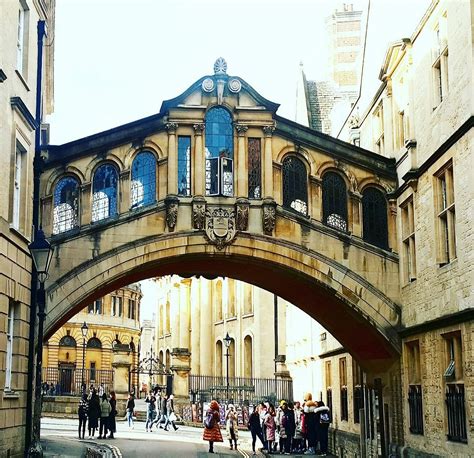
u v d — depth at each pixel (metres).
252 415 27.20
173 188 21.34
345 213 22.17
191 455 23.75
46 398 42.09
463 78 16.78
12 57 17.11
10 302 17.84
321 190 22.06
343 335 24.33
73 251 20.72
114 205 21.27
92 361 72.69
